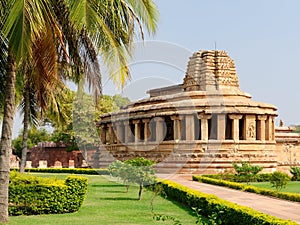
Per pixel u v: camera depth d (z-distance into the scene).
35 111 27.09
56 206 13.90
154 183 17.77
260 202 18.16
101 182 27.25
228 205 12.23
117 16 12.26
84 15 9.97
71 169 41.03
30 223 12.01
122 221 12.71
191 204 15.40
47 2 10.67
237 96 39.22
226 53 40.59
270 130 40.06
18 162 56.09
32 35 9.58
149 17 12.37
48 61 10.83
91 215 13.74
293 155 43.44
